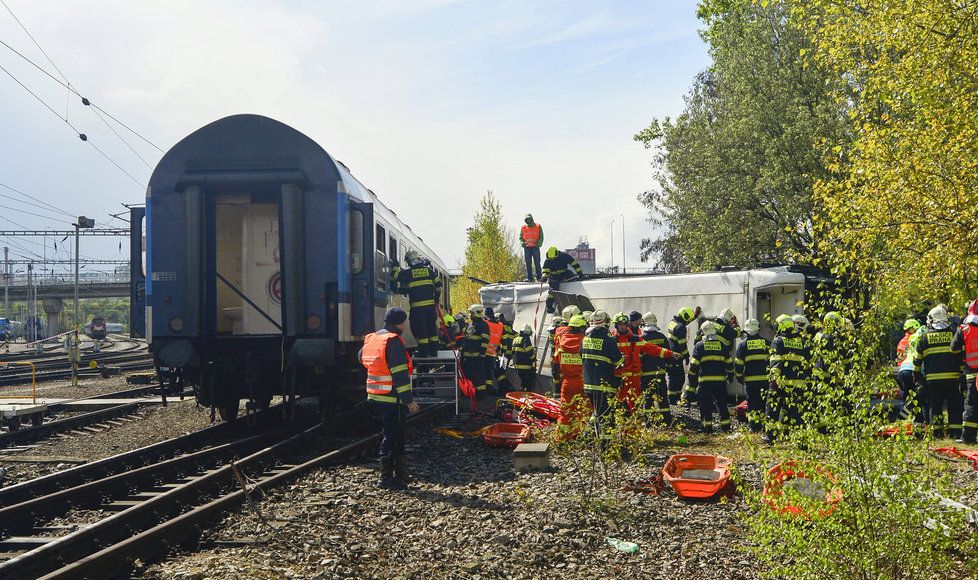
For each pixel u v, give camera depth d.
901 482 4.27
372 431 12.18
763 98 24.41
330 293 10.80
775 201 24.88
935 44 9.84
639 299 15.97
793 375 9.26
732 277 14.62
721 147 25.88
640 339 10.80
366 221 11.18
